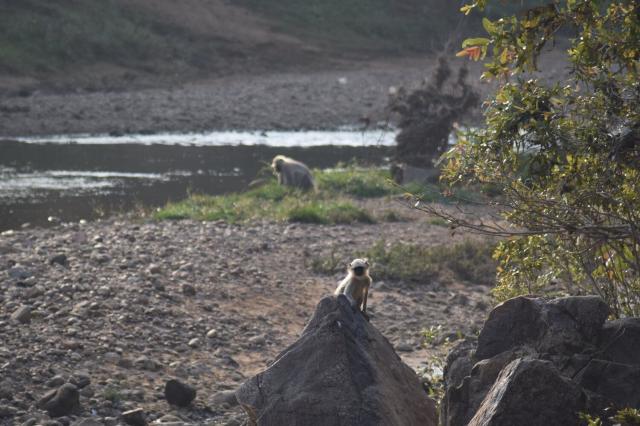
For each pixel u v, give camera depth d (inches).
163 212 2970.0
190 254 2324.1
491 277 2315.5
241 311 1904.5
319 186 3654.0
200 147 5054.1
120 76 7047.2
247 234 2664.9
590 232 1009.5
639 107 1002.7
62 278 1939.0
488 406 922.1
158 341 1651.1
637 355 973.8
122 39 7706.7
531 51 1023.6
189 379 1498.5
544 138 1010.1
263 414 1032.2
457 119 3654.0
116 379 1443.2
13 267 1994.3
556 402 892.0
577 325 1007.6
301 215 2960.1
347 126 6235.2
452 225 1080.2
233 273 2166.6
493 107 1067.9
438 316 1982.0
